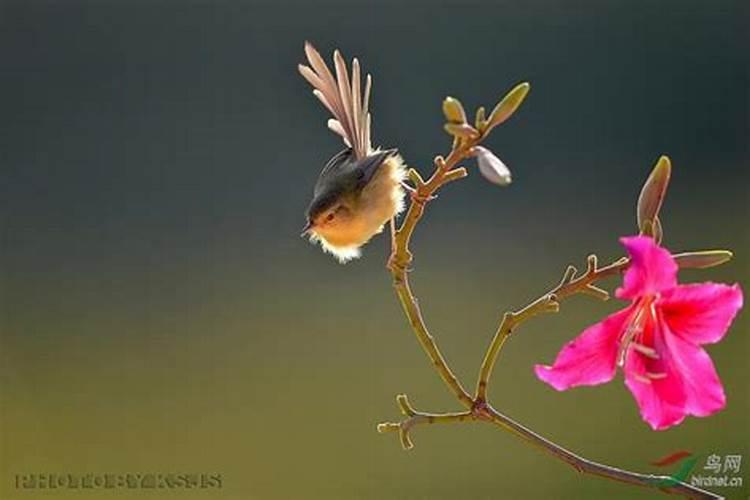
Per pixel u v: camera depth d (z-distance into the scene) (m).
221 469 10.01
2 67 12.00
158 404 10.58
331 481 9.85
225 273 11.26
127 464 10.11
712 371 3.14
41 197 11.78
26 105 11.91
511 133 12.12
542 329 10.71
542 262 11.54
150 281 11.44
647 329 3.16
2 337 11.09
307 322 10.98
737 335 10.30
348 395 10.47
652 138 12.24
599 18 12.40
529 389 10.28
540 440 3.21
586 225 11.76
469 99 12.16
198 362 10.85
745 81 12.41
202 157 11.83
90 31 12.05
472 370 10.52
